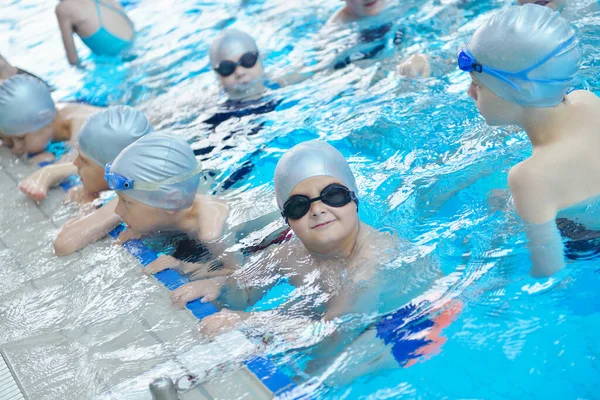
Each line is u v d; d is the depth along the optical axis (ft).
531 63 9.16
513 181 9.55
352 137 13.78
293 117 15.39
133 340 9.52
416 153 12.65
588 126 9.62
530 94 9.36
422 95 14.78
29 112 15.62
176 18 23.67
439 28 18.04
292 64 18.22
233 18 22.79
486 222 10.09
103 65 20.86
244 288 10.17
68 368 9.18
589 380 7.43
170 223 12.10
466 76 15.29
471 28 17.61
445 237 10.01
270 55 19.04
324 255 10.16
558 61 9.18
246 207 12.35
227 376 8.36
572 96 10.15
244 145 14.70
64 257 12.14
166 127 16.20
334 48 18.54
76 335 9.89
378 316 8.79
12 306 10.97
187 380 8.38
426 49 16.93
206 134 15.53
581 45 14.28
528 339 8.04
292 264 10.39
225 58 17.04
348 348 8.40
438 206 10.83
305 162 9.98
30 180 14.35
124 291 10.73
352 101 15.40
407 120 13.83
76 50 21.50
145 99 18.01
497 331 8.21
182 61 20.08
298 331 8.91
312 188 9.80
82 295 10.92
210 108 16.85
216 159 14.33
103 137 12.67
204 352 8.90
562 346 7.86
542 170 9.34
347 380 7.97
